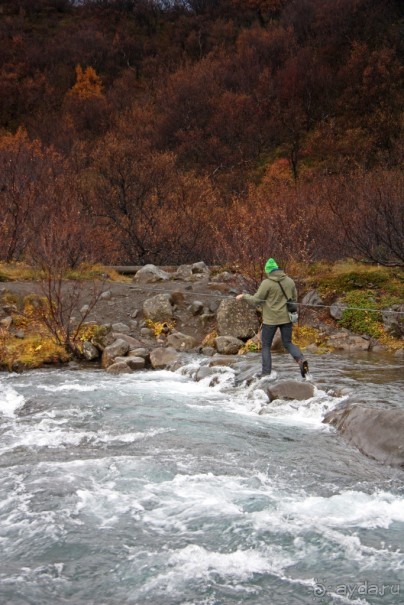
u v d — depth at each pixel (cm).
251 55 6131
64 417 770
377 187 1520
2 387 906
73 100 5822
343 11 6159
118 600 404
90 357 1091
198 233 2072
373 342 1128
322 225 1630
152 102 5728
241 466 612
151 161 2391
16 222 1557
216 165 4475
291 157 4672
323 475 592
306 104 5269
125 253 2045
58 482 569
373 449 642
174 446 666
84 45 7588
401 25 5947
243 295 886
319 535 478
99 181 2306
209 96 5353
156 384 932
